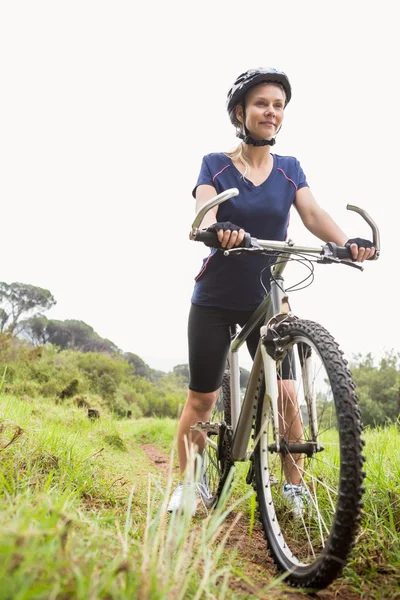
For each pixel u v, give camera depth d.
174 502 2.83
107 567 1.29
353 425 1.71
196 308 3.03
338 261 2.30
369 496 2.50
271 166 2.99
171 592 1.26
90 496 2.78
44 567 1.09
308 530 2.34
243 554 2.26
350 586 1.87
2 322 66.88
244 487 3.63
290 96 2.91
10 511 1.40
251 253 2.24
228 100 2.90
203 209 2.06
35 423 4.20
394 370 22.61
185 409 3.17
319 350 1.92
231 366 2.98
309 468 2.48
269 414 2.29
